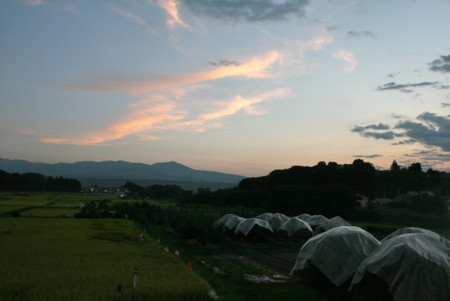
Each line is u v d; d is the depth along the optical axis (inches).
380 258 538.3
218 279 805.2
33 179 6884.8
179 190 5954.7
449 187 4795.8
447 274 491.5
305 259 644.7
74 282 636.1
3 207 2829.7
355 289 585.6
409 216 2348.7
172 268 768.3
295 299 669.9
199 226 1424.7
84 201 4025.6
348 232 641.6
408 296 496.4
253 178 4426.7
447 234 1571.1
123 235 1407.5
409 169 4968.0
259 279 834.2
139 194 5821.9
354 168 3929.6
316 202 2667.3
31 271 710.5
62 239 1200.2
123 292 573.9
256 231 1480.1
